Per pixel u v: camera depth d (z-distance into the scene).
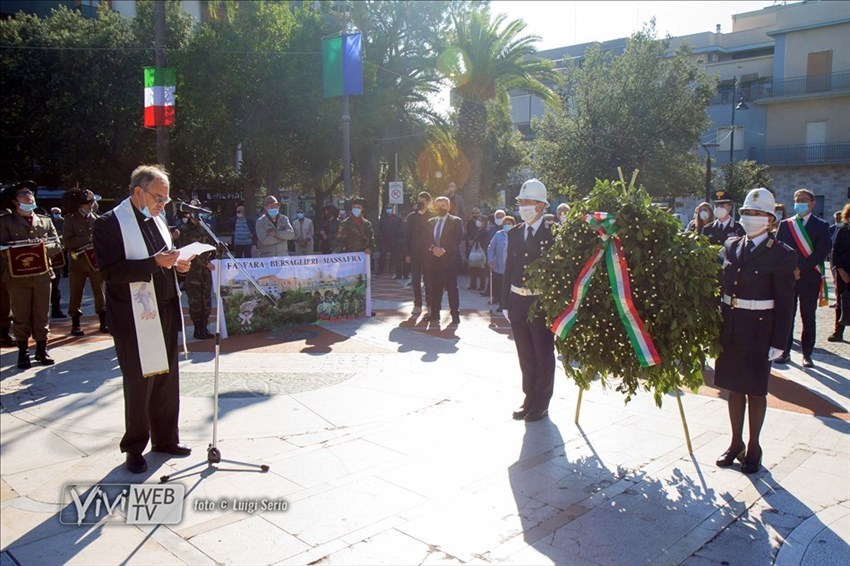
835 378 7.76
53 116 25.86
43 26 26.94
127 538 3.77
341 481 4.59
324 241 20.34
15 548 3.65
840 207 35.06
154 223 4.81
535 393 6.00
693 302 4.88
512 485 4.59
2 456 5.00
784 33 35.03
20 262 7.38
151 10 27.59
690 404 6.55
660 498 4.44
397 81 27.66
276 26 24.77
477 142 24.98
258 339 9.55
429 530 3.92
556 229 5.56
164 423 5.02
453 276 10.74
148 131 26.75
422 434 5.59
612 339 5.25
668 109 27.47
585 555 3.68
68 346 8.77
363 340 9.52
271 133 25.00
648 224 4.98
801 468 4.97
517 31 23.98
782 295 4.75
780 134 36.06
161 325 4.77
